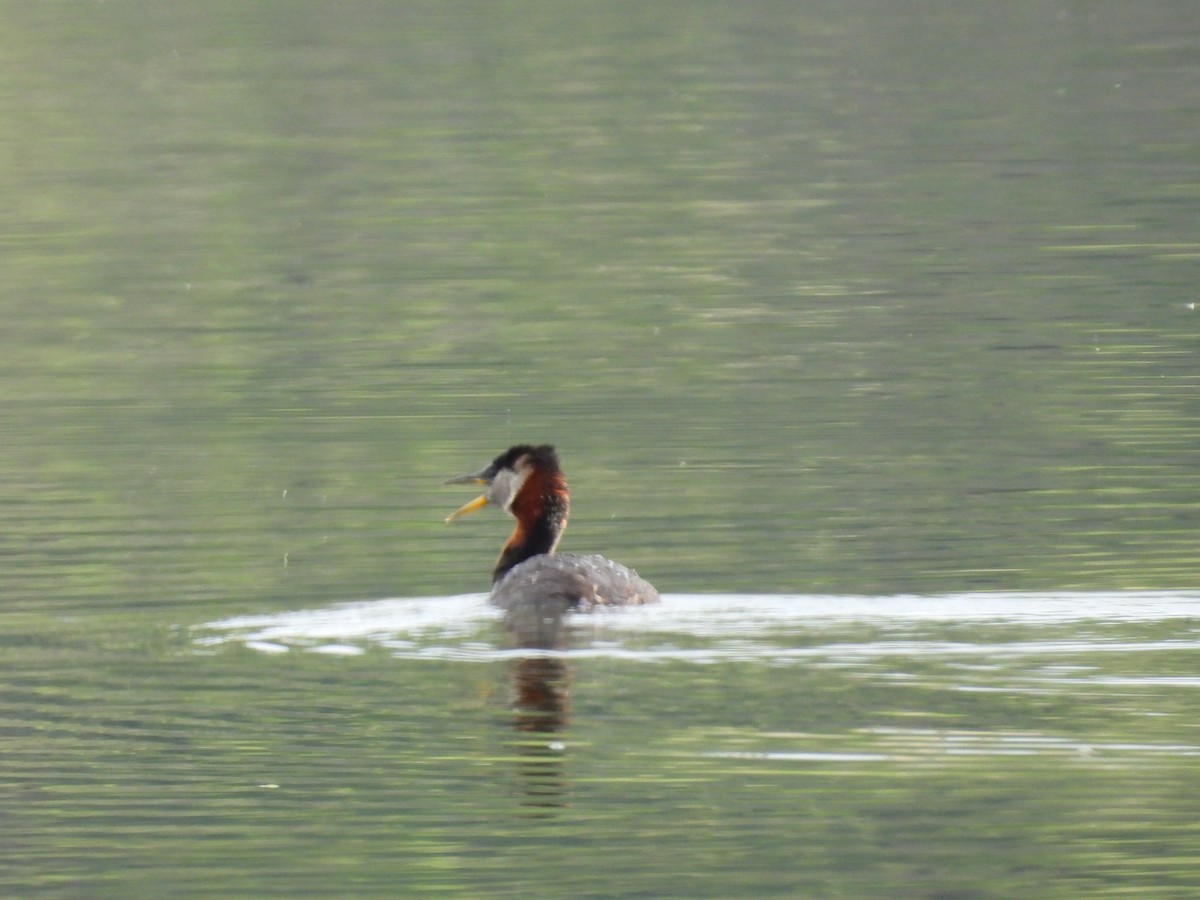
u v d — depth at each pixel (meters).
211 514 19.75
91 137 43.28
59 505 20.12
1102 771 12.45
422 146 42.34
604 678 14.12
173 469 21.59
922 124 43.25
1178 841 11.75
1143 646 14.53
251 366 26.62
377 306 30.16
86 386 25.73
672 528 18.86
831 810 12.20
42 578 17.47
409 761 12.92
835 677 13.98
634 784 12.54
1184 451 21.23
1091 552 17.61
